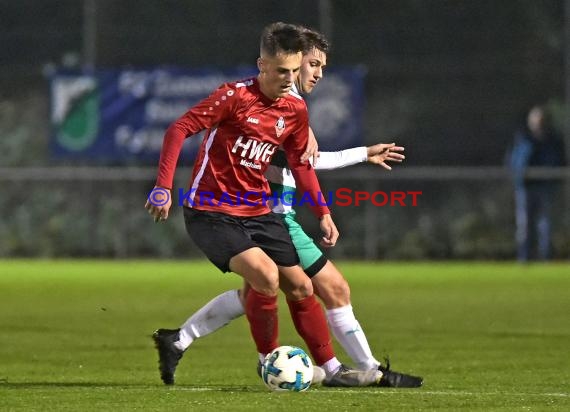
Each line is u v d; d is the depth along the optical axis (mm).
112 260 81188
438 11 79562
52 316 47188
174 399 24422
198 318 27828
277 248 26906
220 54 79438
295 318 27203
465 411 22875
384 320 45406
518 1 79125
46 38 81062
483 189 78938
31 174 80500
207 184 26797
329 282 27547
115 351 35375
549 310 49281
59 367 31578
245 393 25422
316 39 28625
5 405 23781
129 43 80062
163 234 80812
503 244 78625
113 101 77375
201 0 79500
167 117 77188
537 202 77062
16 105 81188
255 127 26703
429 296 56312
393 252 78875
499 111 79062
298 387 25641
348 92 75250
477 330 41562
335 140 75375
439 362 32656
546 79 78688
